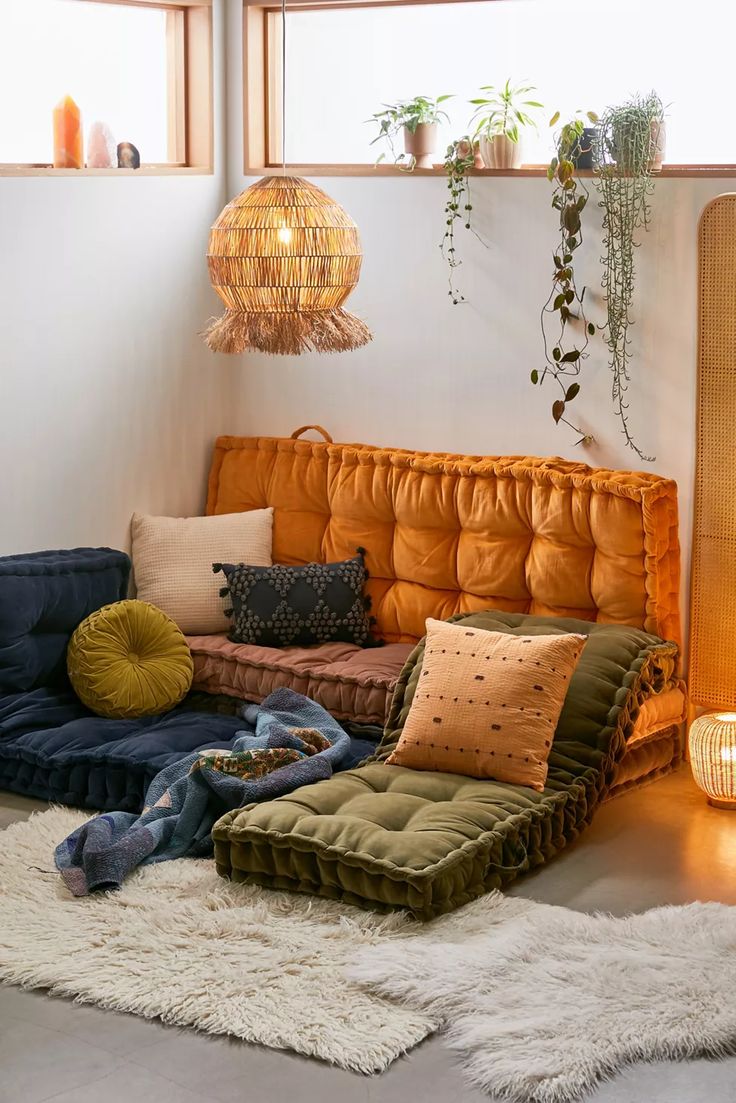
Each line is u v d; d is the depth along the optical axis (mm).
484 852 3646
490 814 3783
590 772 4125
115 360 5234
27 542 4965
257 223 4406
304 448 5430
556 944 3357
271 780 4027
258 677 4867
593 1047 2939
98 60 5223
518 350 5055
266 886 3709
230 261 4449
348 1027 3051
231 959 3324
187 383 5559
